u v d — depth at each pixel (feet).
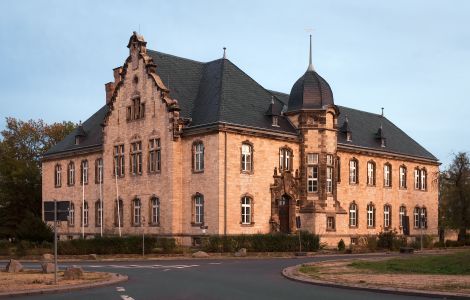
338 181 199.52
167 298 60.54
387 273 88.07
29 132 294.66
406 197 229.25
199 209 166.61
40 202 255.70
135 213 184.65
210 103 172.86
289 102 186.50
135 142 185.68
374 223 213.66
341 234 185.88
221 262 123.44
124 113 190.80
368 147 212.84
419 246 189.88
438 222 255.50
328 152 182.80
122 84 192.65
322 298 60.29
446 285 68.95
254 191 168.86
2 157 275.59
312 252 159.22
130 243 148.25
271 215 172.55
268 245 154.81
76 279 80.74
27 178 256.73
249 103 177.99
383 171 220.02
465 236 230.07
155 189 176.65
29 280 79.30
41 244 177.47
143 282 78.54
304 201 180.55
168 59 188.44
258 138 171.22
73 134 233.76
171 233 169.27
